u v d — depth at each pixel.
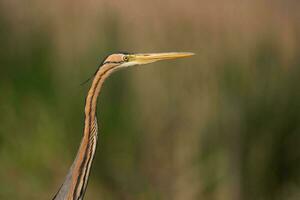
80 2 12.30
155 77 11.48
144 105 11.40
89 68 11.30
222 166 11.30
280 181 11.51
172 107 11.40
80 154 6.85
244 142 11.36
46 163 11.04
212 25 12.28
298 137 11.52
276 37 12.22
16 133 11.15
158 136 11.37
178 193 11.34
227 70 11.53
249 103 11.41
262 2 12.84
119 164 11.32
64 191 6.99
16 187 11.00
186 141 11.37
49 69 11.41
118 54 6.94
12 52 11.57
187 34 12.03
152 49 11.88
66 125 11.01
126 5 12.48
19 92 11.29
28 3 12.10
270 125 11.47
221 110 11.37
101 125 11.15
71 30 11.85
